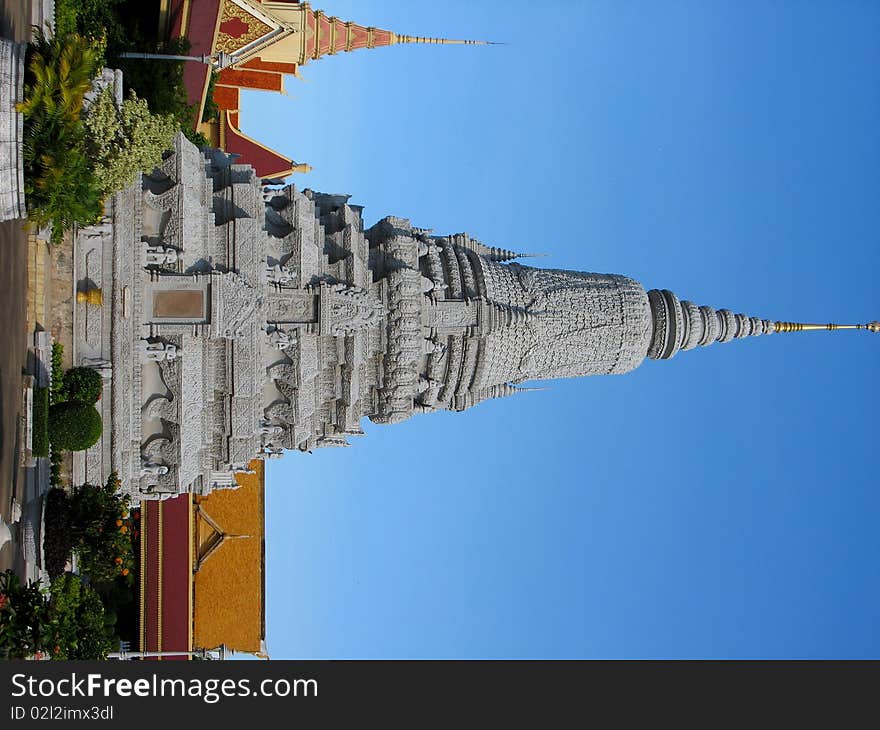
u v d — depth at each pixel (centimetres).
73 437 2803
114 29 4116
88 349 2916
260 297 3055
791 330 3862
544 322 3494
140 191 2917
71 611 3016
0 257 2616
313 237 3228
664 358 3750
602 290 3609
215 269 3030
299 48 5247
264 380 3119
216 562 5084
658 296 3712
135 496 3089
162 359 2991
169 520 4872
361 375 3316
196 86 4656
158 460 3061
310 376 3175
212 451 3161
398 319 3244
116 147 2717
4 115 2378
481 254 3597
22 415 2698
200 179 3072
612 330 3584
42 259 2831
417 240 3412
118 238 2888
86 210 2631
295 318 3139
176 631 4859
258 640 5156
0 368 2600
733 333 3803
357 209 3491
